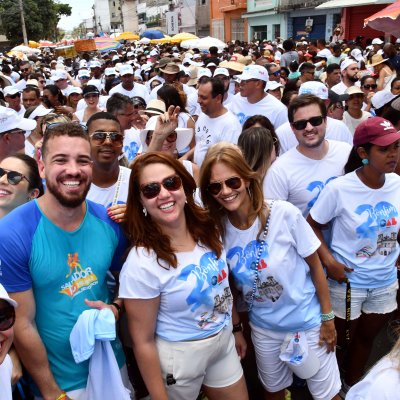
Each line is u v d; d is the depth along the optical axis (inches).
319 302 103.9
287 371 108.4
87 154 78.6
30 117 191.0
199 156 198.7
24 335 78.5
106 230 87.6
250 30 1321.4
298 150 123.7
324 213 111.6
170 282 84.8
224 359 96.7
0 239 76.3
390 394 54.3
